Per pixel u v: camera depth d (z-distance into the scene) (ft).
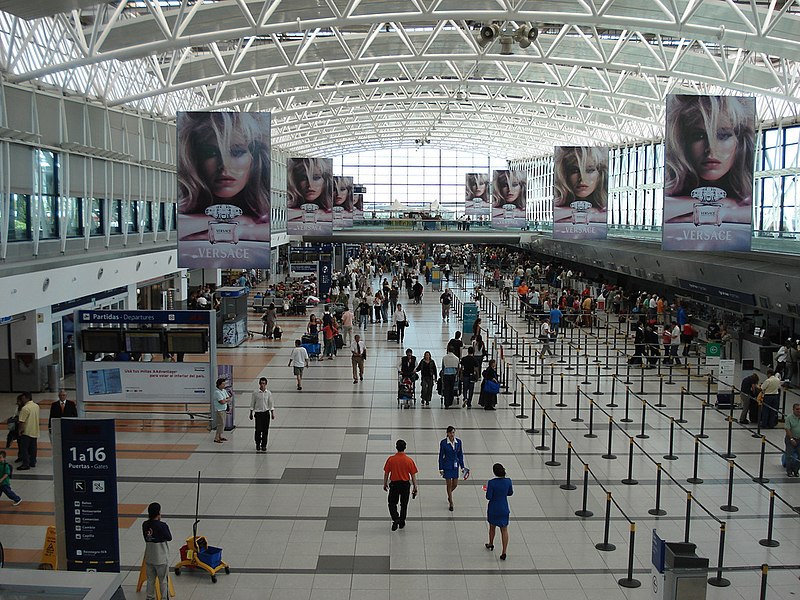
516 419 61.21
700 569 26.78
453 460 41.57
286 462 49.88
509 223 153.99
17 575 14.96
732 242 63.82
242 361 85.66
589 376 79.05
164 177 108.17
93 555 31.27
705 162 63.10
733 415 63.36
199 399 56.90
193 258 59.57
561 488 45.34
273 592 32.60
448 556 36.04
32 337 69.21
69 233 76.43
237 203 59.11
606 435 56.85
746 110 62.75
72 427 30.73
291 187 125.39
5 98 62.44
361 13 89.86
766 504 43.24
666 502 43.32
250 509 41.75
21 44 66.23
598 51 94.89
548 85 125.18
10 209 63.41
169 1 98.17
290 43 113.80
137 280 90.48
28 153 66.33
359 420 60.64
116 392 57.11
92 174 81.05
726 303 98.94
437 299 150.82
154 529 31.09
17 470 48.08
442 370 65.16
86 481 30.94
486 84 127.24
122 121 90.79
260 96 118.42
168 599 31.32
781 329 84.38
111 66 86.17
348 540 37.81
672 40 118.01
